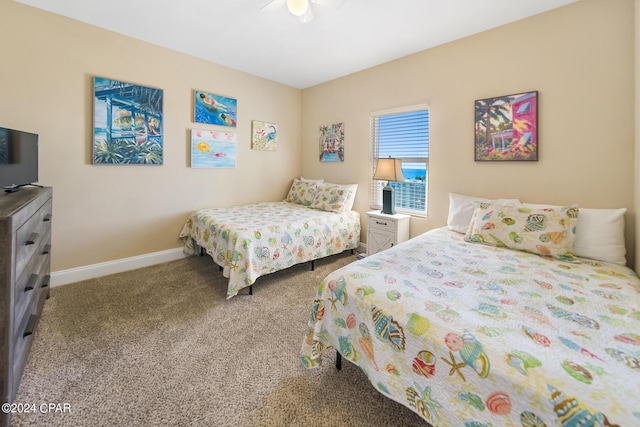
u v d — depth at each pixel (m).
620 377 0.77
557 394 0.75
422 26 2.49
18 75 2.26
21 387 1.38
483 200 2.44
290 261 2.74
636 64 1.81
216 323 2.01
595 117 2.05
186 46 3.00
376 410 1.29
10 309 1.08
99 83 2.63
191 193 3.38
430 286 1.35
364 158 3.63
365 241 3.67
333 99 3.96
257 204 3.89
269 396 1.36
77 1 2.22
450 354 0.96
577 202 2.16
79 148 2.58
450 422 0.95
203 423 1.21
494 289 1.33
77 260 2.65
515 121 2.39
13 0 2.21
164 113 3.08
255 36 2.74
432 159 2.95
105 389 1.38
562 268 1.63
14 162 1.76
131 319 2.03
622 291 1.33
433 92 2.91
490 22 2.41
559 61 2.18
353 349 1.31
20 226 1.20
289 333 1.90
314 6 2.22
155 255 3.15
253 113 3.88
